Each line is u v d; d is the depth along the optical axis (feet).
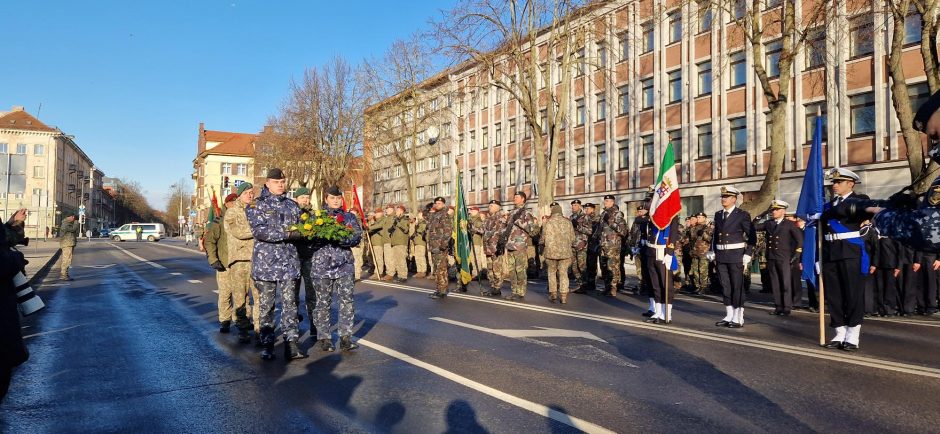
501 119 134.51
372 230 55.77
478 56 78.23
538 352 21.79
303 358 21.15
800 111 78.38
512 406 15.34
